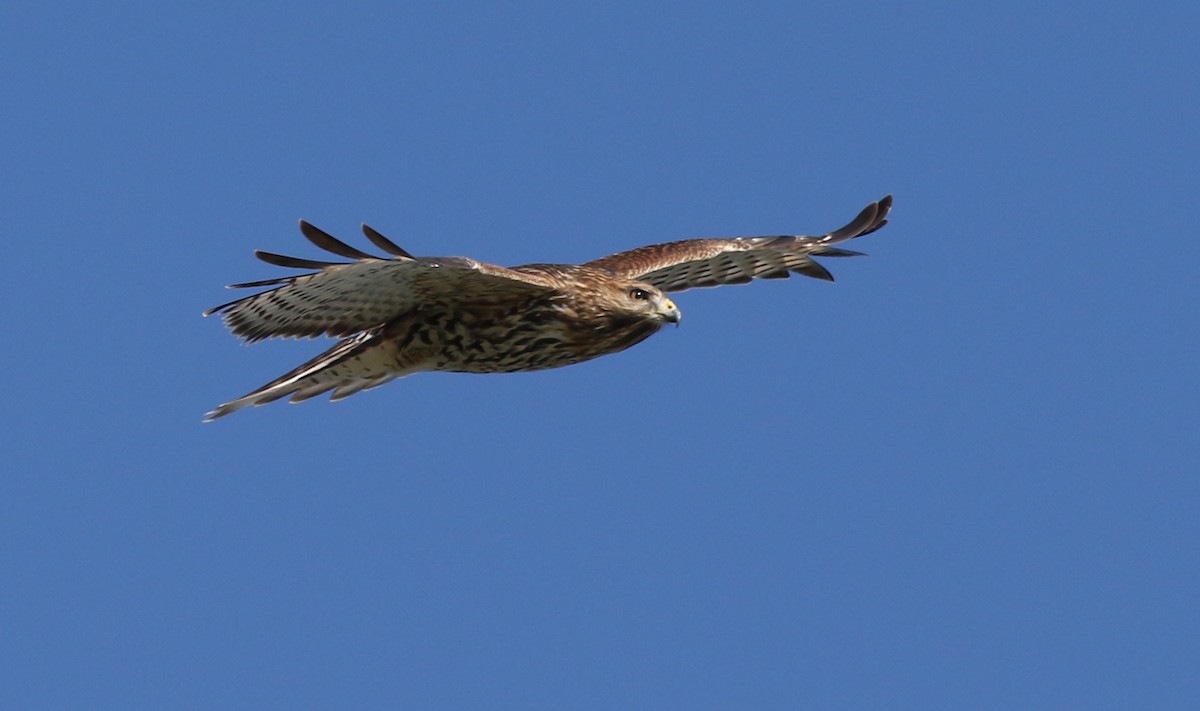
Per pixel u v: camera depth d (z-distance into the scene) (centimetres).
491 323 1559
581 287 1569
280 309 1483
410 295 1509
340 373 1586
